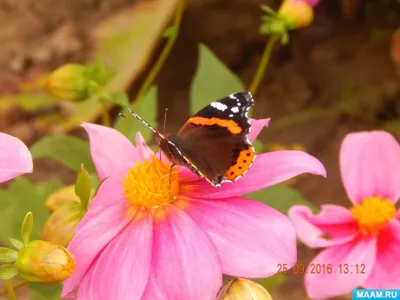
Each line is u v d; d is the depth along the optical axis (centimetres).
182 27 71
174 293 23
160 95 71
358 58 73
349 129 68
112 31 63
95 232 24
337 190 63
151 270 24
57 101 63
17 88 63
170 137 25
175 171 26
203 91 36
